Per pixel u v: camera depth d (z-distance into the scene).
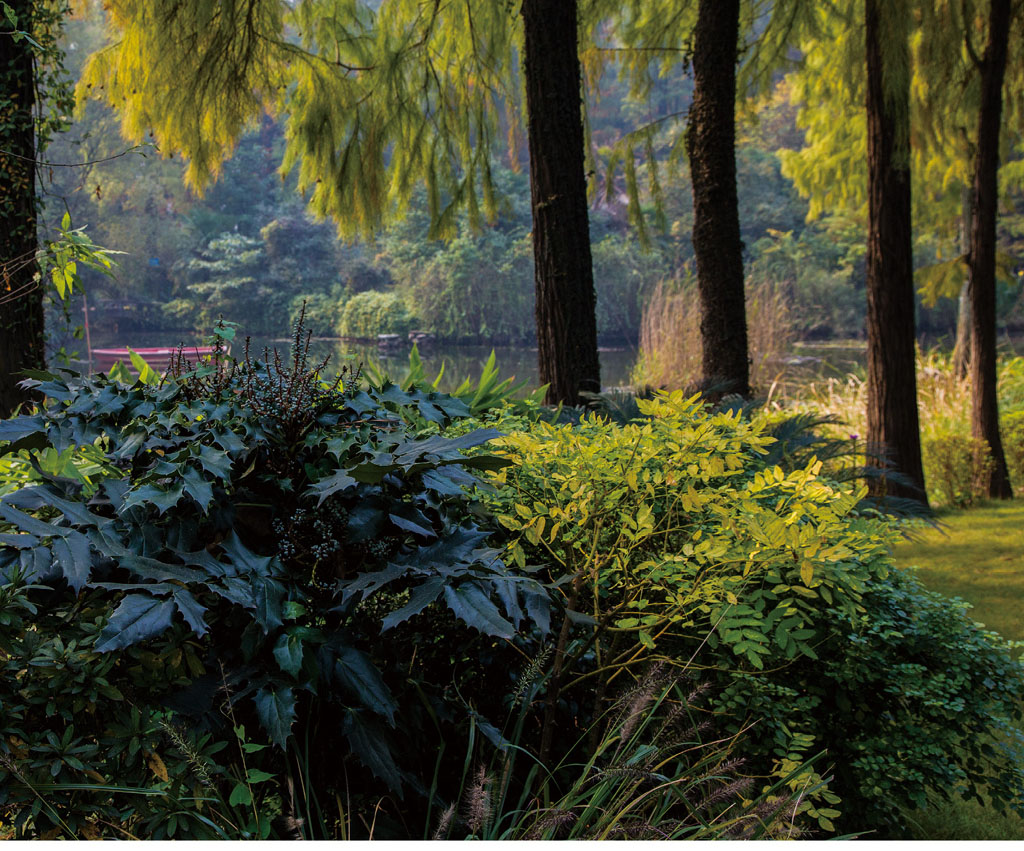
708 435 2.26
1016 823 2.57
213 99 5.80
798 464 3.81
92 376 2.30
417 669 2.16
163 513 1.84
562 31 4.91
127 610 1.56
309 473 1.98
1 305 4.24
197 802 1.54
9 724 1.50
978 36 8.58
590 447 2.22
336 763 1.93
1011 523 6.90
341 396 2.17
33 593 1.74
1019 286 32.22
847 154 11.86
